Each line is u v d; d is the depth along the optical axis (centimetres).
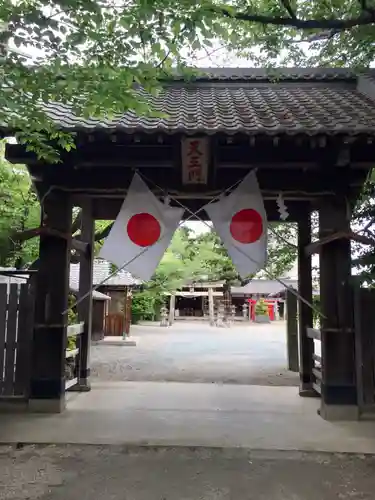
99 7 364
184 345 1714
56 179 612
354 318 596
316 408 637
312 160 581
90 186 611
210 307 3444
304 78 886
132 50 408
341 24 418
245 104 704
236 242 582
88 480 386
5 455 443
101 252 580
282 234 1066
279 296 3441
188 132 507
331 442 488
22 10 358
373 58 686
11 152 579
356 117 600
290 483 385
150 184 609
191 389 771
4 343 620
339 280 601
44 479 387
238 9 495
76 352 736
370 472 410
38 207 941
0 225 780
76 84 388
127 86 404
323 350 598
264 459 439
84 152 584
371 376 591
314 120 571
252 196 589
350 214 610
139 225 588
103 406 638
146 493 362
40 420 560
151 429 529
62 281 616
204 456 445
